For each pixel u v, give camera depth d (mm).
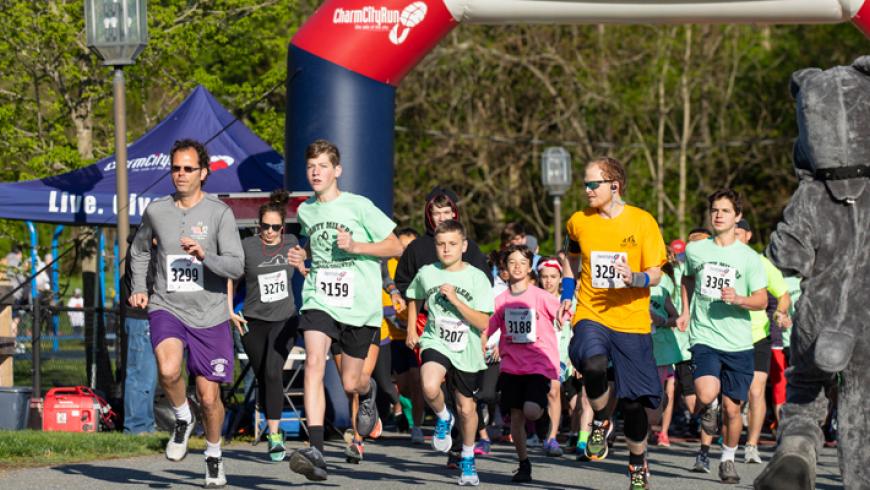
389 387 28656
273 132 54438
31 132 51844
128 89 52344
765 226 96875
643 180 92000
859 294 15227
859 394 15141
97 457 25094
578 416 30172
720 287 24375
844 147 15211
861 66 15375
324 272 21250
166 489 20766
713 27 91000
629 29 91438
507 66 89062
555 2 33344
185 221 19734
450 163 89938
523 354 23328
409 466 25578
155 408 31000
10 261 55531
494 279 31406
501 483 23062
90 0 31484
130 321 31016
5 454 24875
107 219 33750
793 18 33469
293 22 69750
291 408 31719
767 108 95562
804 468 15094
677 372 33781
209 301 19750
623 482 23406
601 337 20344
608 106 91438
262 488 21344
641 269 20516
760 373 27016
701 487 23297
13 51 49188
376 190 33219
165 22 49406
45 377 37656
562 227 91750
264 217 25938
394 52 33094
